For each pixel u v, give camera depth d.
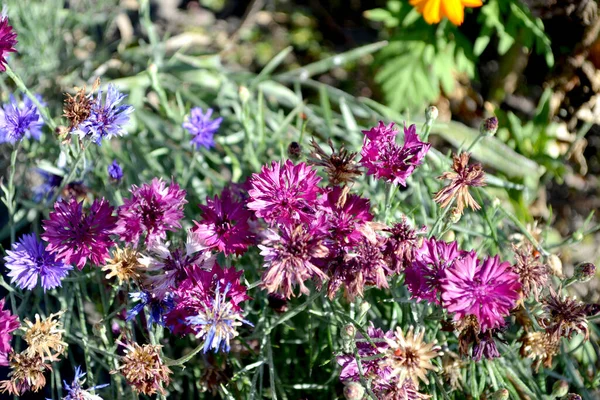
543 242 0.91
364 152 0.73
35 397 0.90
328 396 0.87
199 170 1.00
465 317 0.73
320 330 0.86
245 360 0.87
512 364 0.86
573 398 0.77
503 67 1.13
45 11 1.11
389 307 0.88
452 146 1.11
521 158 1.05
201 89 1.11
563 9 1.07
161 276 0.73
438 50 1.09
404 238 0.72
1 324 0.72
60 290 0.90
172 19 1.29
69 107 0.75
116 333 0.87
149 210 0.73
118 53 1.13
